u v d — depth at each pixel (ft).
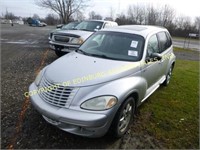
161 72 15.47
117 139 9.99
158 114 12.74
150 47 13.05
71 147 9.16
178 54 50.19
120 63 10.93
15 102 12.89
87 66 10.39
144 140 10.04
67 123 8.48
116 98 8.92
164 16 122.21
